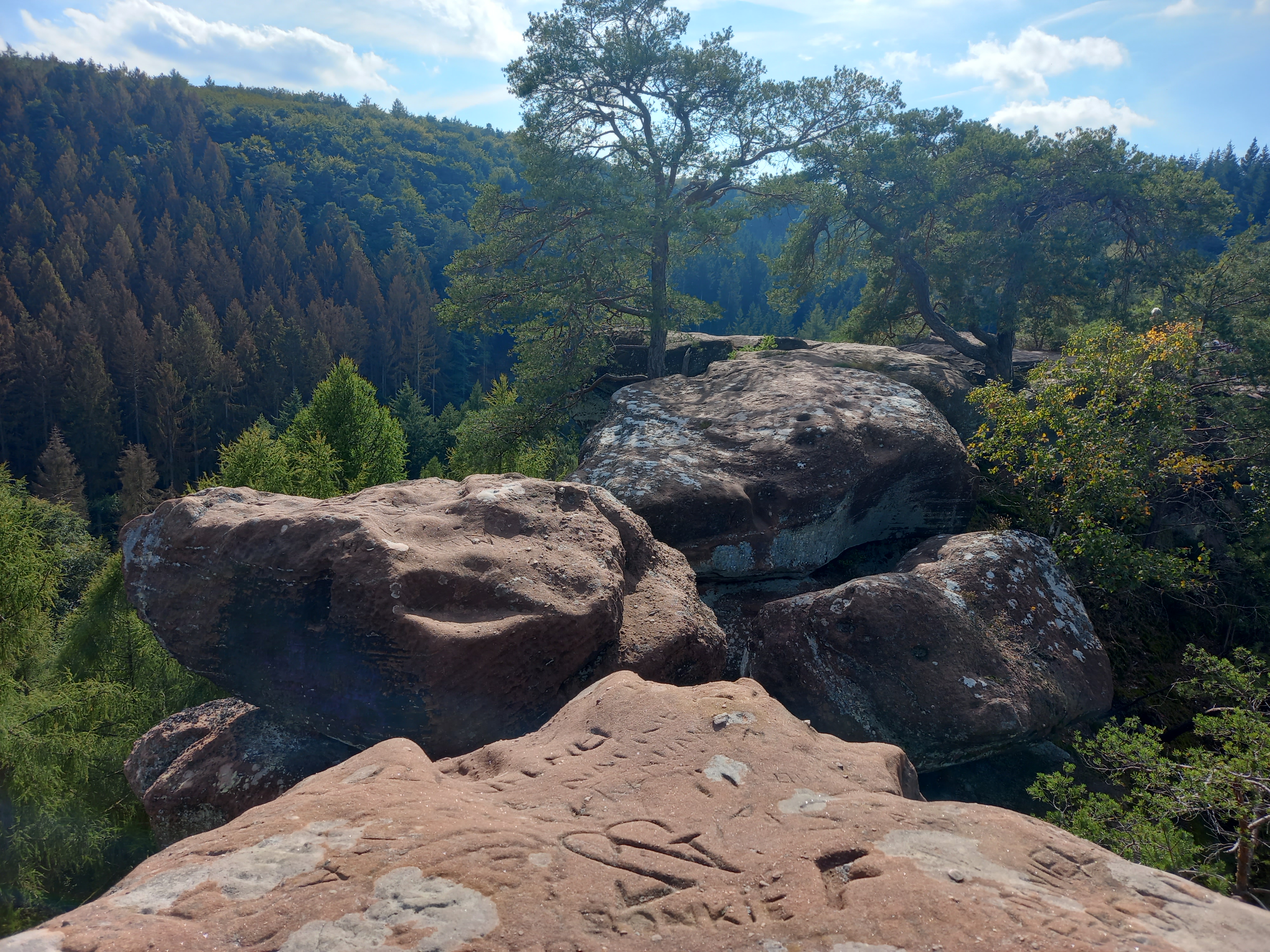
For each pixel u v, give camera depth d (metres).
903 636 7.02
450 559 5.66
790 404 10.99
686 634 6.31
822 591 8.41
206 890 2.56
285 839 2.88
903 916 2.42
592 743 3.90
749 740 3.79
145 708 13.48
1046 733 7.02
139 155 117.94
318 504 6.53
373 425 24.73
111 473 53.28
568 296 15.85
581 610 5.56
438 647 5.13
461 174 151.00
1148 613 9.88
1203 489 10.82
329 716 5.49
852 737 6.89
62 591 24.31
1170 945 2.29
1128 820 5.75
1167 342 10.12
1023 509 10.59
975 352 16.58
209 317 71.25
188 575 5.84
